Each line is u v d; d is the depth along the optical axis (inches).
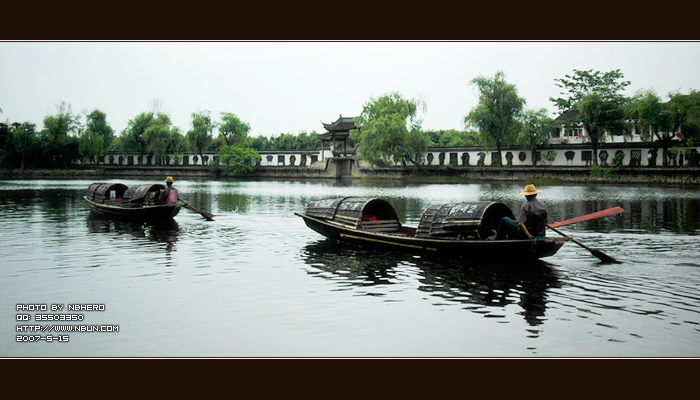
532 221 508.4
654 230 755.4
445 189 2048.5
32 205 1176.2
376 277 474.6
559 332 334.6
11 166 3713.1
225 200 1403.8
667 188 1980.8
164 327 347.9
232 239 695.1
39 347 317.7
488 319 358.6
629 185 2220.7
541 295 413.4
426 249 561.0
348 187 2220.7
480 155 3097.9
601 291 422.9
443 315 367.6
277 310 379.9
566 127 2775.6
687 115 2181.3
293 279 469.4
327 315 369.1
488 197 1558.8
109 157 4239.7
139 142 3966.5
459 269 502.6
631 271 489.7
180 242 670.5
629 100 2452.0
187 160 4020.7
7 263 538.0
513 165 2935.5
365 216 686.5
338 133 3614.7
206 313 374.3
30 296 418.0
